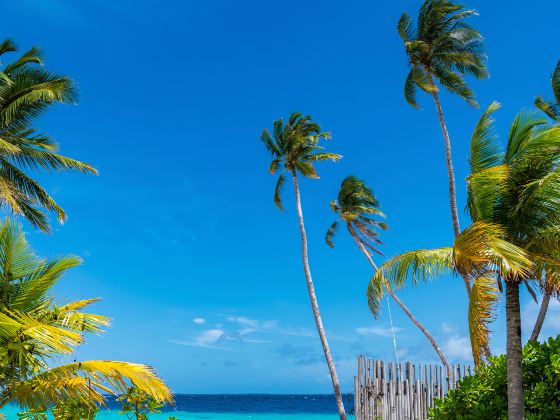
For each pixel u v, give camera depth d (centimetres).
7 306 784
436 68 2227
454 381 1471
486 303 1103
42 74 1767
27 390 695
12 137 1802
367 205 3186
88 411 679
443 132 2205
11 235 794
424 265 1090
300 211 2614
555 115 1891
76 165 1861
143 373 680
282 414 8106
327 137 2623
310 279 2520
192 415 6675
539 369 981
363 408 1569
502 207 1012
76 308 840
